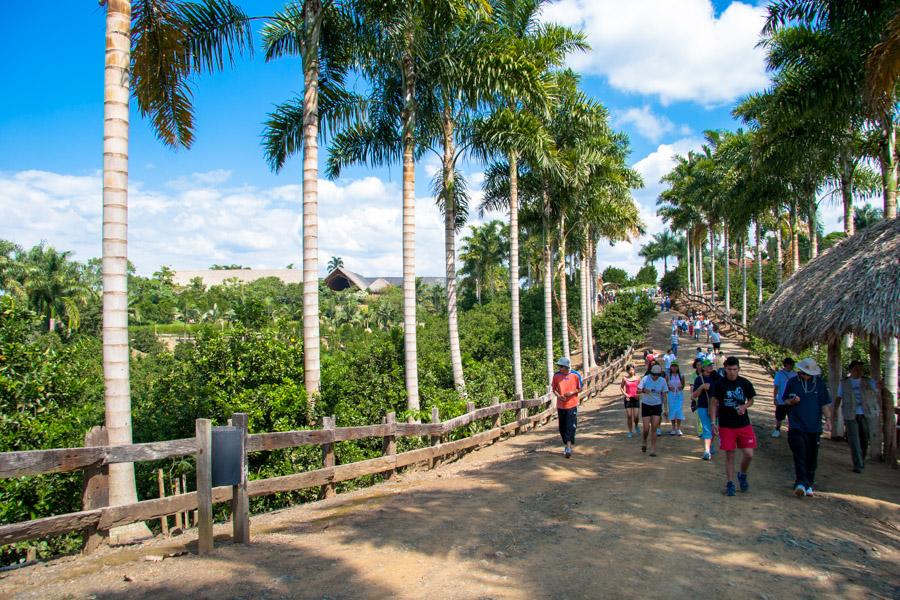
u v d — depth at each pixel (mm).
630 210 28594
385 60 13516
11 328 8219
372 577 4590
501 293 54188
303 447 9430
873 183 22766
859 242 10391
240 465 5332
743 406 7336
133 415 10695
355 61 13266
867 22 13336
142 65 9094
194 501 5637
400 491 8008
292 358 11258
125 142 6828
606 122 22094
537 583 4535
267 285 73125
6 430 7508
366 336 41469
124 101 6852
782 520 6305
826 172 19938
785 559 5188
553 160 16109
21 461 4246
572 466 9477
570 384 10469
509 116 15383
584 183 22219
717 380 7613
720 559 5148
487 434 12711
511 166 18797
